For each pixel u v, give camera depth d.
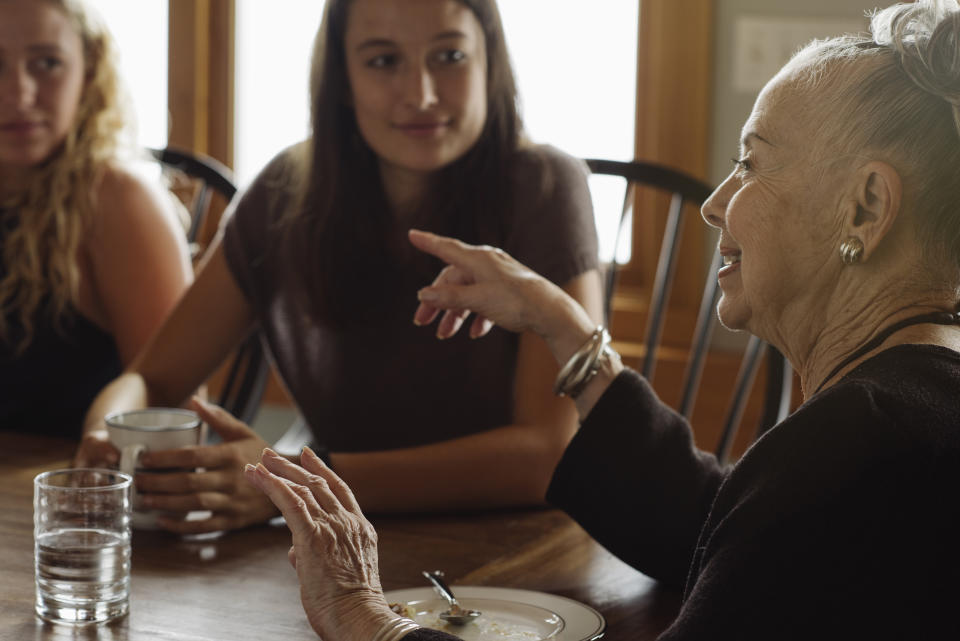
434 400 1.77
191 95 3.65
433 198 1.76
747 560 0.82
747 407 3.06
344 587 0.95
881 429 0.82
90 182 2.12
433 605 1.12
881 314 0.92
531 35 3.28
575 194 1.75
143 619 1.09
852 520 0.81
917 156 0.89
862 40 0.95
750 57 3.04
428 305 1.37
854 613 0.80
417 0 1.63
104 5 3.70
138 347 2.10
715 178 3.13
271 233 1.87
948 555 0.80
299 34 3.60
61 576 1.08
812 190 0.93
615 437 1.26
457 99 1.67
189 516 1.35
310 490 0.99
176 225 2.21
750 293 0.98
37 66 2.04
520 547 1.34
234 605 1.13
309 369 1.85
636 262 3.26
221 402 2.22
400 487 1.46
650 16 3.14
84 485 1.13
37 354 2.11
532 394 1.58
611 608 1.15
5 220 2.11
